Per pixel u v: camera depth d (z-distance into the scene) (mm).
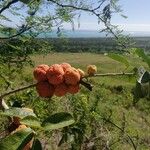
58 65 2189
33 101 5781
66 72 2152
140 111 15922
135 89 1960
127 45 6633
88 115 7191
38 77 2176
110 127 8547
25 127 1881
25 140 1694
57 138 6977
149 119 15039
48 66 2221
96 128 7727
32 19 7645
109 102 8883
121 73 2170
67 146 7047
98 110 7871
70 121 1797
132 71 2154
